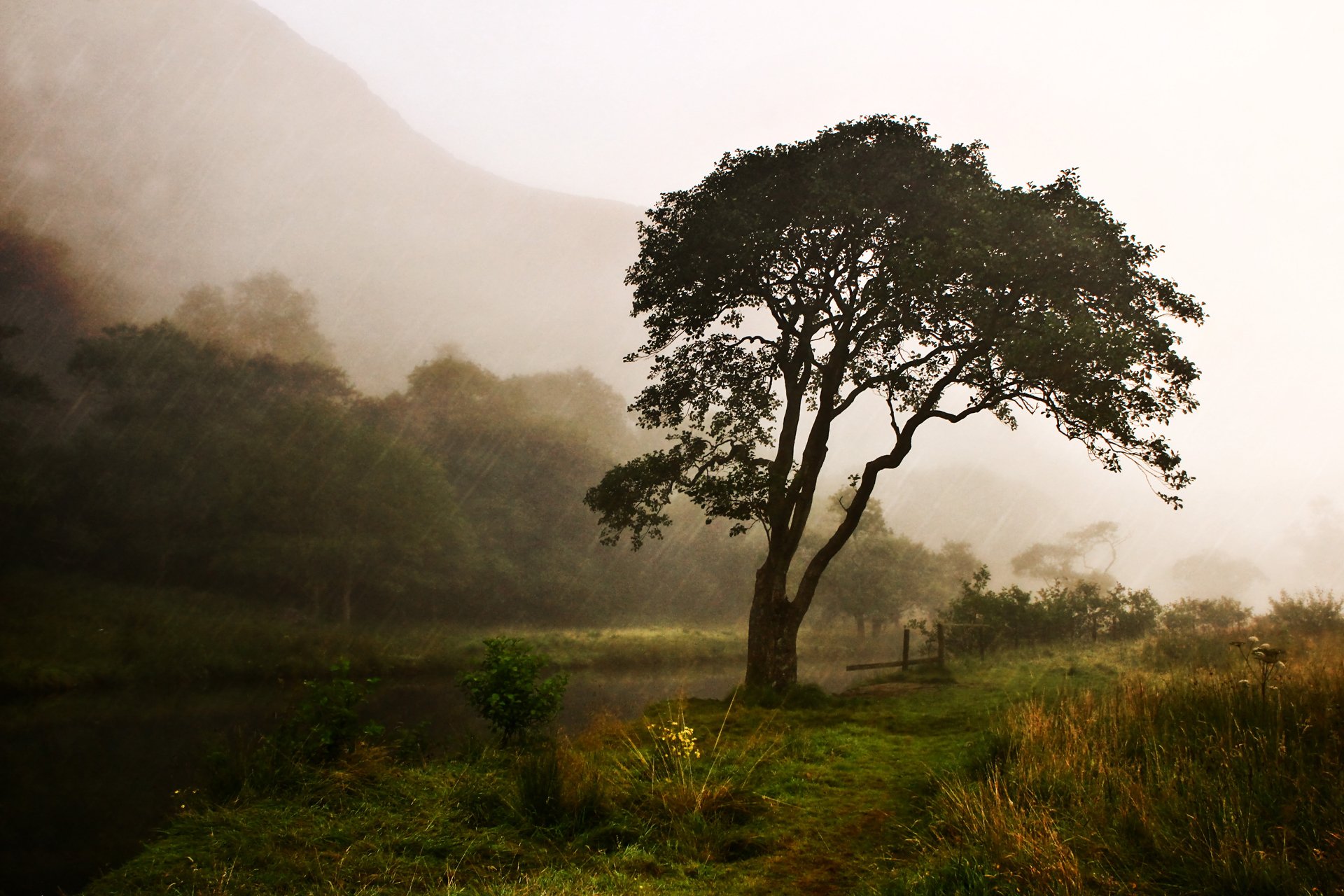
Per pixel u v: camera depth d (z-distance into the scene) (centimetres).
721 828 575
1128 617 2439
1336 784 456
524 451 6344
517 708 880
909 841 514
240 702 1859
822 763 794
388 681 2436
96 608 3027
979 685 1511
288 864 502
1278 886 365
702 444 1675
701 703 1278
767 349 1698
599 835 560
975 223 1310
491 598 5038
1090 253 1251
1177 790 492
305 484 3981
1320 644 1372
